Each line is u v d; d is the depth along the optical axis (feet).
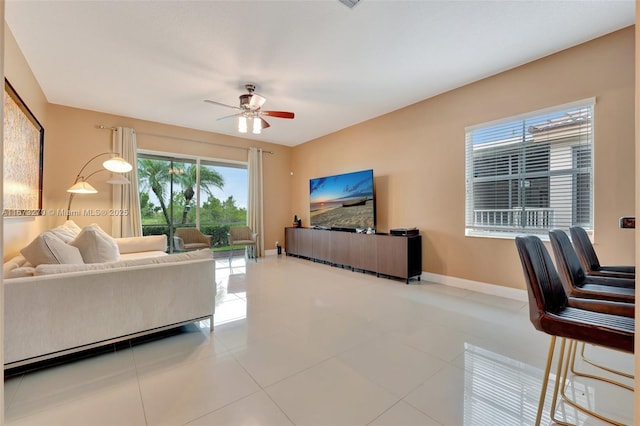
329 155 19.44
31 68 10.54
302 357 6.59
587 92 9.11
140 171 17.01
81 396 5.20
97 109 14.89
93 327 6.42
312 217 19.57
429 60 10.09
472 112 11.89
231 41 8.94
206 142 18.93
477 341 7.38
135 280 6.92
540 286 4.35
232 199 20.53
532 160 10.47
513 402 5.08
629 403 5.03
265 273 15.42
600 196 8.90
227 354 6.72
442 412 4.83
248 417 4.70
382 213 15.76
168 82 11.68
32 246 6.63
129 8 7.51
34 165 10.78
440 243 13.10
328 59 9.98
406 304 10.25
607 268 7.02
